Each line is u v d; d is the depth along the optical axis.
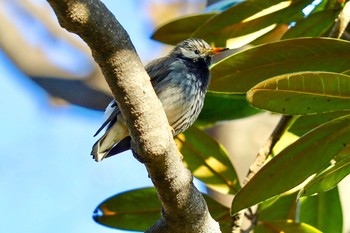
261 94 7.94
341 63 8.91
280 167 8.48
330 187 8.57
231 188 10.15
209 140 10.24
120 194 10.07
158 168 7.70
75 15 6.67
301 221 10.61
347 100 8.07
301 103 8.10
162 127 7.51
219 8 11.94
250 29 9.90
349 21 10.22
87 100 17.09
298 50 8.85
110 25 6.88
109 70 7.13
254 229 9.78
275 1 9.68
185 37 10.83
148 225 10.19
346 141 8.34
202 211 8.12
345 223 13.19
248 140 13.12
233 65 9.04
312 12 10.16
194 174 10.19
